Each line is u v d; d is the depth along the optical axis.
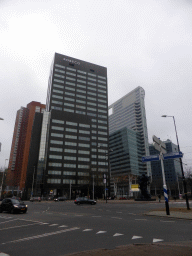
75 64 119.12
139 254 5.36
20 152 172.62
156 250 5.74
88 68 122.88
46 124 97.75
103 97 121.44
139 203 36.50
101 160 107.50
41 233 8.95
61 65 114.38
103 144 112.00
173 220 13.23
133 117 170.75
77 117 103.50
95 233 8.75
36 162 95.19
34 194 85.88
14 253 5.93
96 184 88.31
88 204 36.72
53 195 83.75
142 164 150.12
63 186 88.00
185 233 8.62
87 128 104.31
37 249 6.32
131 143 145.50
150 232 8.88
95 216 16.06
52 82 108.31
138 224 11.31
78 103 111.81
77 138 99.62
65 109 106.81
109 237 7.91
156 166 159.00
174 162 146.38
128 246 6.32
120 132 150.38
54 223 12.05
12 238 8.00
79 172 93.75
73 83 114.19
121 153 145.75
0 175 90.31
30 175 92.12
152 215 16.19
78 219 13.99
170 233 8.64
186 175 63.78
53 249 6.29
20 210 18.92
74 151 96.56
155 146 17.03
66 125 99.12
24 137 177.50
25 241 7.44
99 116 116.38
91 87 119.38
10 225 11.51
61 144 94.62
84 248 6.34
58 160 91.31
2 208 20.23
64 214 18.11
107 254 5.41
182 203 33.50
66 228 10.16
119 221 12.71
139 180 47.38
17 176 161.00
